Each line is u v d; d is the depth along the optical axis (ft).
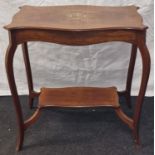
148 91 5.41
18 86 5.51
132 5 4.48
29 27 3.41
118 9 4.16
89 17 3.80
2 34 4.99
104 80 5.43
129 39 3.50
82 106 4.26
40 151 4.23
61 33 3.45
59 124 4.77
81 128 4.67
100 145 4.32
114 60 5.22
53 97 4.45
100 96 4.47
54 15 3.90
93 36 3.47
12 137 4.48
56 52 5.15
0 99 5.41
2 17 4.85
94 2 4.75
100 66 5.27
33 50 5.13
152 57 5.10
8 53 3.56
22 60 5.24
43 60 5.24
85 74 5.36
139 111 4.08
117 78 5.41
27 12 4.02
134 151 4.21
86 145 4.32
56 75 5.38
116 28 3.41
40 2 4.76
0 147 4.30
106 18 3.76
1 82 5.44
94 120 4.85
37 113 4.31
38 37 3.50
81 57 5.18
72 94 4.52
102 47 5.07
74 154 4.16
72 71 5.33
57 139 4.44
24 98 5.44
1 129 4.65
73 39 3.49
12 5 4.76
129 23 3.53
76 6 4.32
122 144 4.33
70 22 3.60
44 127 4.70
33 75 5.39
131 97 5.41
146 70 3.69
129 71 4.85
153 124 4.72
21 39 3.50
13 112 5.05
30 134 4.54
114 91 4.60
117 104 4.30
